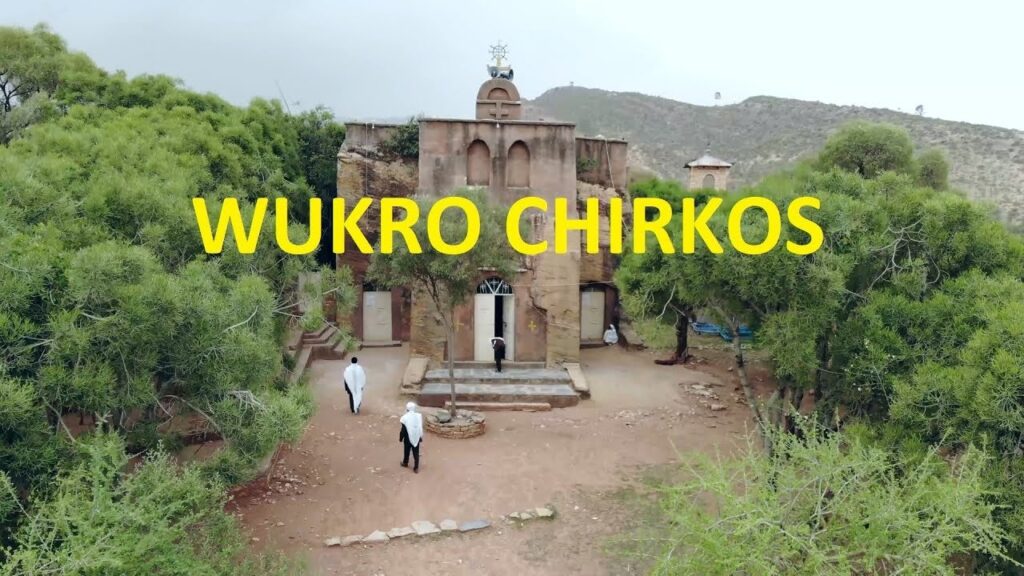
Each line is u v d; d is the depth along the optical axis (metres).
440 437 17.78
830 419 13.57
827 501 7.52
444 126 22.33
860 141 29.69
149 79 26.48
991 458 8.71
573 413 20.02
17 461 7.85
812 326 12.70
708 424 19.28
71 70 27.55
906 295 13.45
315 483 14.81
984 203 14.34
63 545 6.74
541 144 22.58
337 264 26.20
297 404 11.85
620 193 28.14
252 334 10.72
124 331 8.88
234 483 10.73
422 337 22.88
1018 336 9.62
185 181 15.31
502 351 22.17
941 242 13.62
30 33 28.78
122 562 6.55
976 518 7.50
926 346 12.02
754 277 12.85
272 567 10.52
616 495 14.69
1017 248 14.02
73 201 12.09
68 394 8.31
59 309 8.73
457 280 16.89
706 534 6.96
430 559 11.96
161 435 10.57
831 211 13.08
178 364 9.84
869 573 8.05
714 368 25.00
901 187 15.03
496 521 13.41
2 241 8.82
